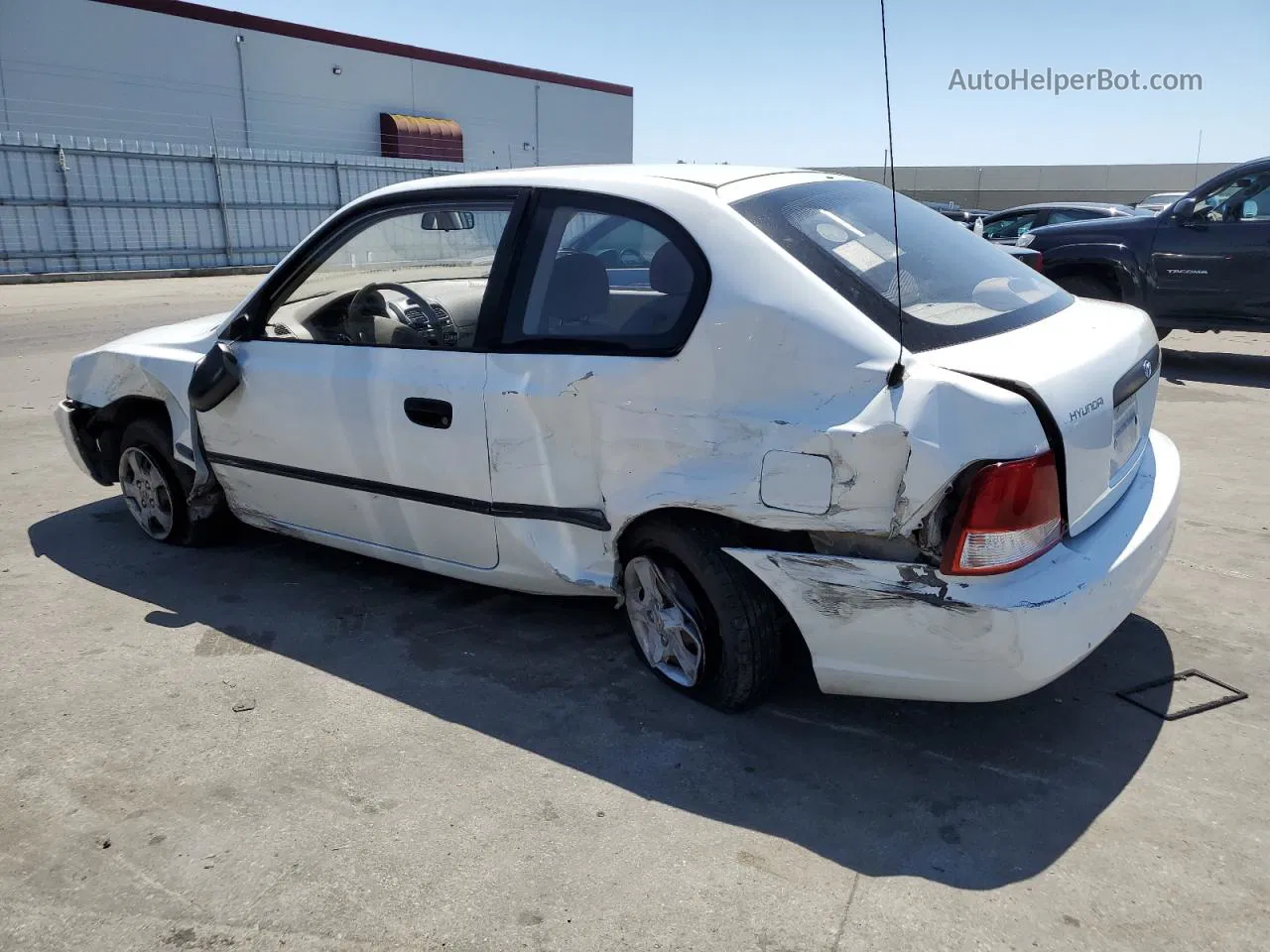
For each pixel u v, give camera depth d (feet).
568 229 10.25
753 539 9.21
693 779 8.98
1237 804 8.48
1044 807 8.51
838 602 8.54
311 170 89.30
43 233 72.74
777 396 8.61
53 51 85.10
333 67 106.83
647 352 9.37
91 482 18.40
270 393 12.42
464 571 11.46
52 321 43.83
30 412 24.48
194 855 8.07
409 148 111.55
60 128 86.17
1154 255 28.94
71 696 10.55
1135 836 8.11
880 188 11.55
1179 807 8.46
